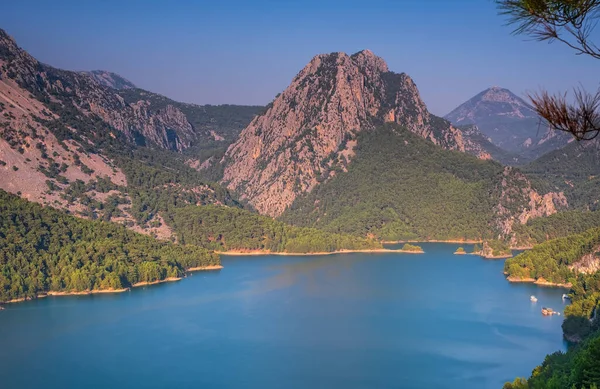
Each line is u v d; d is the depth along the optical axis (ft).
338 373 639.76
